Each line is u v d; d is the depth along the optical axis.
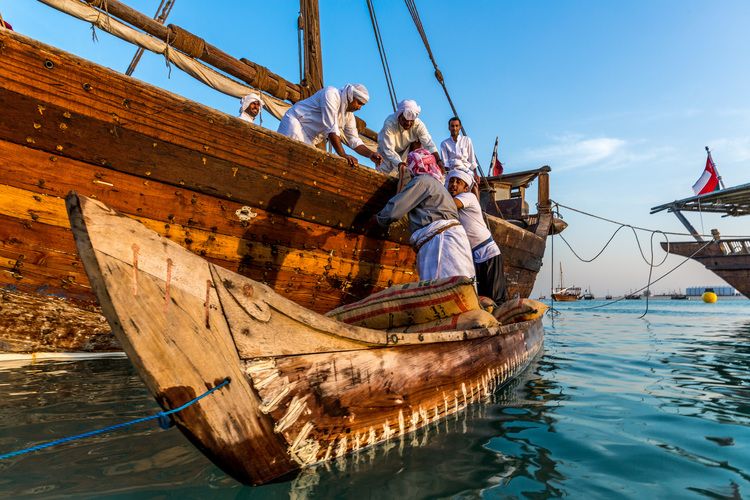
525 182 10.76
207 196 3.73
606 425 2.60
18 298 3.39
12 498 1.56
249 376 1.64
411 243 4.07
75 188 3.23
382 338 2.11
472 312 3.04
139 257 1.45
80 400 2.77
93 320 3.81
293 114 4.95
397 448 2.12
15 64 2.84
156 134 3.36
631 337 8.23
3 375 3.36
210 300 1.58
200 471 1.82
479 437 2.33
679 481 1.83
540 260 9.29
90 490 1.63
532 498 1.67
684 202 19.41
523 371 4.36
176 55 6.35
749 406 3.05
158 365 1.46
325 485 1.72
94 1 5.50
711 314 18.81
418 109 5.29
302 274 4.53
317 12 8.21
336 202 4.48
